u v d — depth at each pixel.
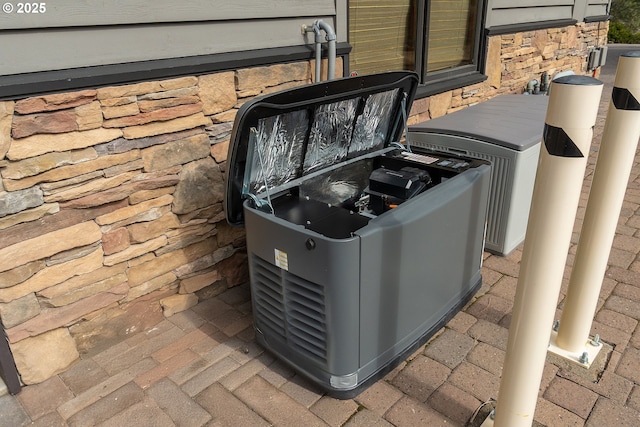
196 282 2.64
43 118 1.87
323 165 2.49
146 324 2.48
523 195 2.93
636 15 17.33
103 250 2.20
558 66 5.96
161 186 2.32
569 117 1.26
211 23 2.35
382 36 3.59
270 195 2.26
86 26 1.95
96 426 1.91
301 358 2.08
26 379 2.09
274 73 2.65
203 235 2.59
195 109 2.34
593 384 2.04
